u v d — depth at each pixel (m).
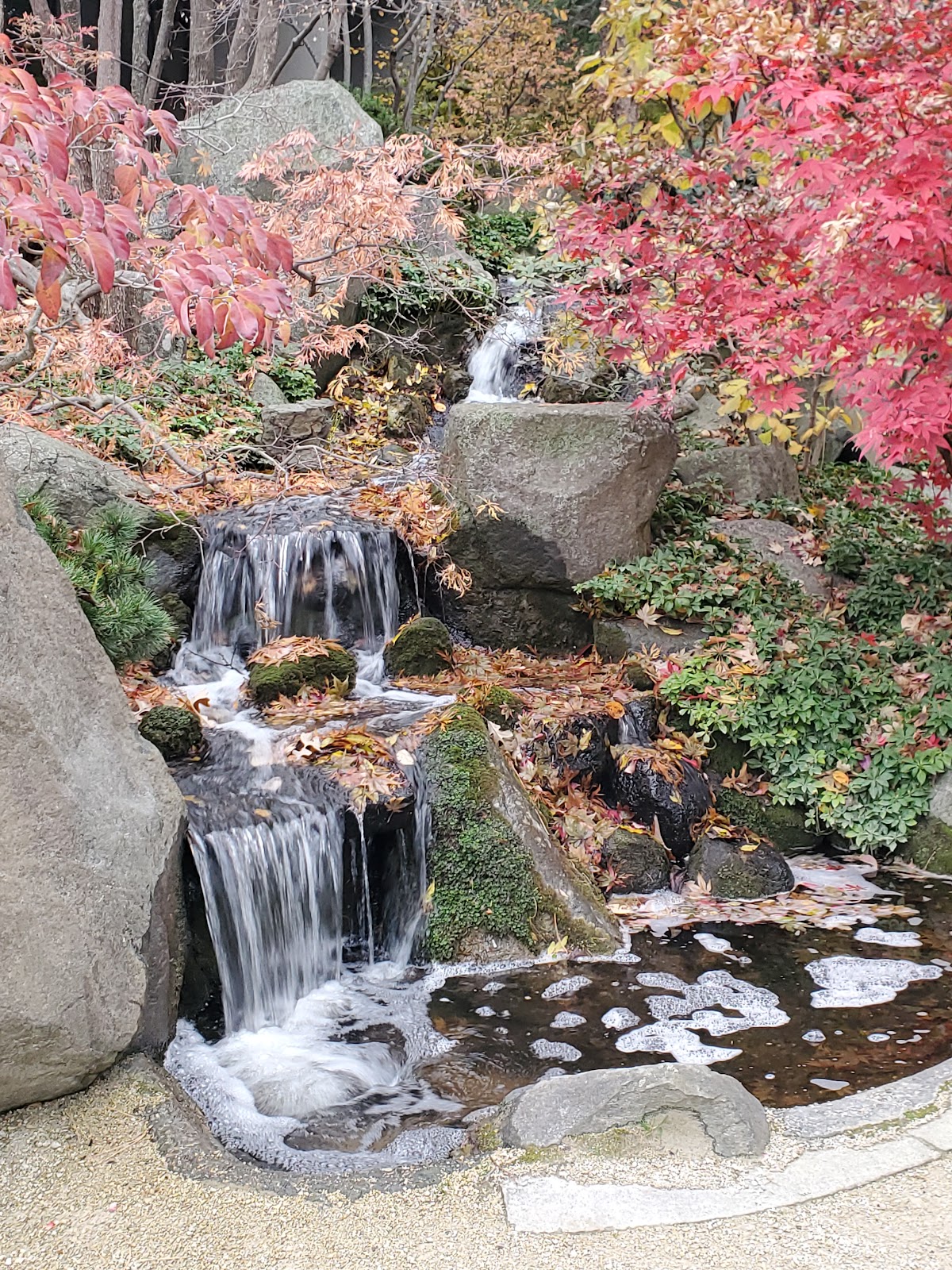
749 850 5.76
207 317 3.41
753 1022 4.29
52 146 3.09
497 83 15.12
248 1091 3.88
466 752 5.26
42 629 3.55
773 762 6.31
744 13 5.04
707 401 10.77
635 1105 3.15
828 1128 3.19
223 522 7.34
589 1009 4.45
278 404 9.26
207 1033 4.25
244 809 4.78
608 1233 2.70
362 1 12.79
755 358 5.69
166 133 3.92
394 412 10.31
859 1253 2.59
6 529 3.51
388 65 16.66
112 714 3.85
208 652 7.09
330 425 9.23
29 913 3.22
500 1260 2.61
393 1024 4.41
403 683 6.81
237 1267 2.62
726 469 9.33
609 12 6.85
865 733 6.34
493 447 7.43
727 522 8.57
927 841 5.94
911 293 4.78
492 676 6.86
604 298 6.56
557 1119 3.18
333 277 6.78
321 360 10.13
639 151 6.33
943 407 4.81
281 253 3.98
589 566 7.39
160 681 6.62
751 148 5.79
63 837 3.38
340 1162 3.42
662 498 8.55
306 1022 4.43
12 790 3.27
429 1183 2.96
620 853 5.69
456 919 5.00
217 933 4.42
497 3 15.02
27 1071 3.22
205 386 9.63
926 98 4.15
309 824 4.83
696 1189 2.88
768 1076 3.88
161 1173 3.02
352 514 7.68
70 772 3.49
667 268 6.22
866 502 7.71
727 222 5.88
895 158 4.29
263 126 10.87
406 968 4.95
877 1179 2.91
